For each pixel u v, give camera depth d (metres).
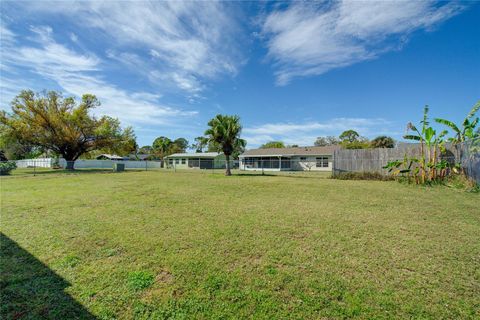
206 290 2.31
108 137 27.39
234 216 5.02
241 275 2.58
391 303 2.09
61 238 3.71
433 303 2.09
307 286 2.36
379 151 13.22
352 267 2.74
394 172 12.02
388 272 2.62
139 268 2.75
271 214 5.17
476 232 3.92
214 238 3.69
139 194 7.95
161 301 2.15
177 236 3.79
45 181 12.45
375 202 6.42
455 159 10.78
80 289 2.33
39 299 2.17
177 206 6.03
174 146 53.19
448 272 2.62
